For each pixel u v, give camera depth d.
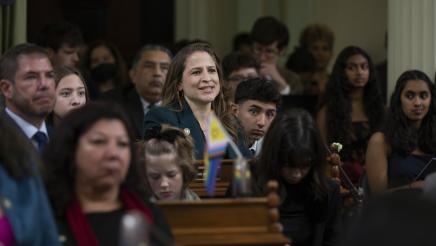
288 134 12.36
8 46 17.66
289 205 12.72
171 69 14.67
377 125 17.70
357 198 14.66
